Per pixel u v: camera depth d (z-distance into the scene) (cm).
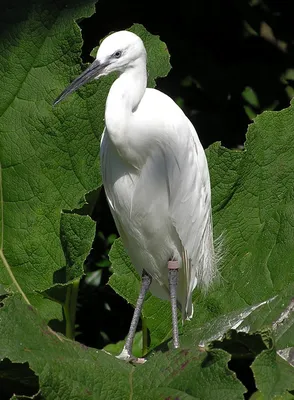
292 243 741
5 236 845
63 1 805
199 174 716
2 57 823
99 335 1001
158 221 727
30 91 825
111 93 673
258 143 766
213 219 783
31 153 833
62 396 547
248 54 1009
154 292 784
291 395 609
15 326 577
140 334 828
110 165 720
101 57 670
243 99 1010
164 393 552
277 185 774
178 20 993
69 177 827
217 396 530
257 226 777
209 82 988
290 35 1020
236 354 638
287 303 672
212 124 1009
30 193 838
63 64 812
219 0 987
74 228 732
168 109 696
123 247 777
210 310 761
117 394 562
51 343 581
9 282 834
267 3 1011
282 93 1016
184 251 736
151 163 700
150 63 812
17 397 542
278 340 645
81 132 816
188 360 563
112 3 985
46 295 766
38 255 839
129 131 679
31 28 812
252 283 746
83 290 1001
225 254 778
